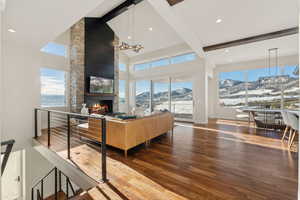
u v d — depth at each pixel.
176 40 6.52
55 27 2.62
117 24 6.17
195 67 6.45
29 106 3.76
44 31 2.76
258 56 6.27
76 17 2.32
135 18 5.50
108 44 6.49
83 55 5.67
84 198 1.68
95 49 6.04
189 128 5.30
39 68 3.93
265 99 6.50
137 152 2.97
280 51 5.61
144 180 1.99
